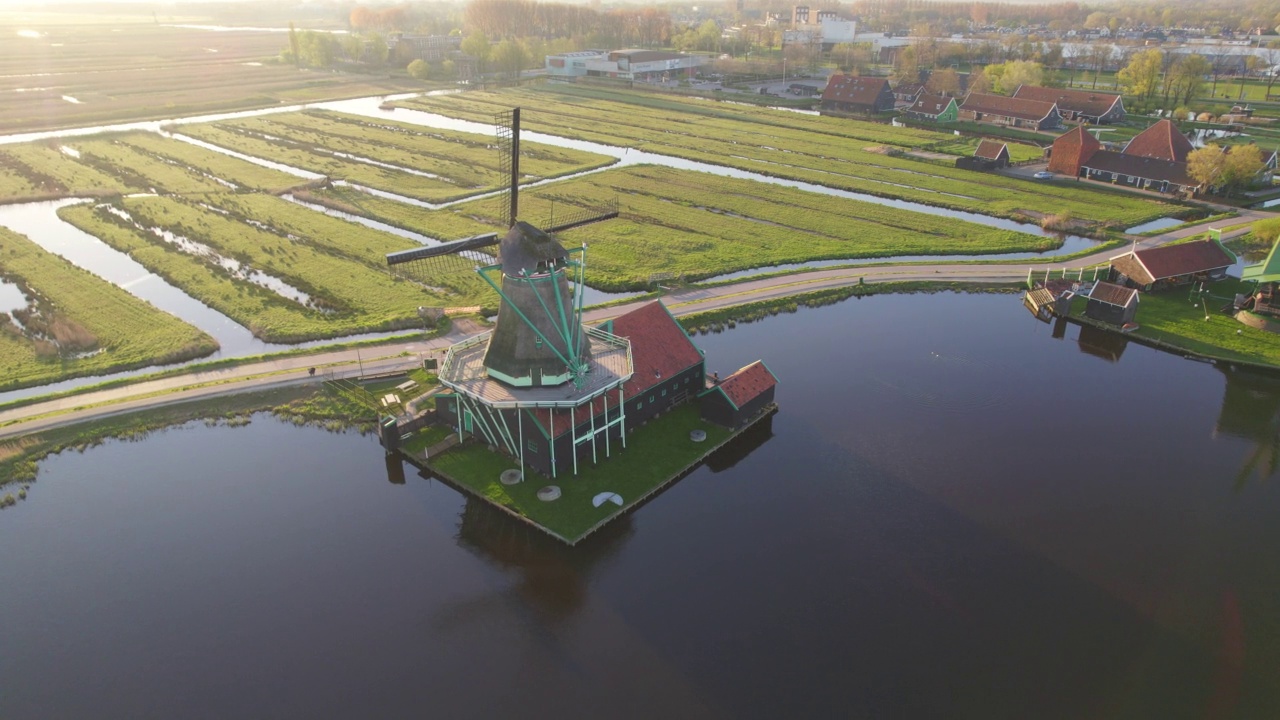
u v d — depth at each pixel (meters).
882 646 41.25
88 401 62.22
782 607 43.75
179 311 78.81
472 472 54.62
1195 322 78.88
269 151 144.88
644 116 182.12
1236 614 43.44
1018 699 38.25
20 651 40.75
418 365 68.31
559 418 52.59
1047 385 67.81
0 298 80.44
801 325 79.00
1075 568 46.72
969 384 67.88
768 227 106.38
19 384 64.38
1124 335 76.69
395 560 47.22
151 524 49.78
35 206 112.25
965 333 77.50
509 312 52.69
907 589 45.06
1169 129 131.12
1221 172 118.94
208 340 71.69
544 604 44.03
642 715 37.28
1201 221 110.19
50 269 87.12
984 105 177.38
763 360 71.69
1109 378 69.06
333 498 52.56
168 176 126.69
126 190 118.75
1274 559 47.59
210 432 59.34
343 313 78.25
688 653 40.81
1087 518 51.12
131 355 69.06
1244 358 71.56
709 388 61.38
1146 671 39.91
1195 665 40.25
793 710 37.56
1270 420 62.69
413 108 189.62
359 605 43.88
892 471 55.88
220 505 51.66
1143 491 53.88
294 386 64.88
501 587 45.31
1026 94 183.88
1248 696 38.53
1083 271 90.31
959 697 38.34
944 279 89.69
